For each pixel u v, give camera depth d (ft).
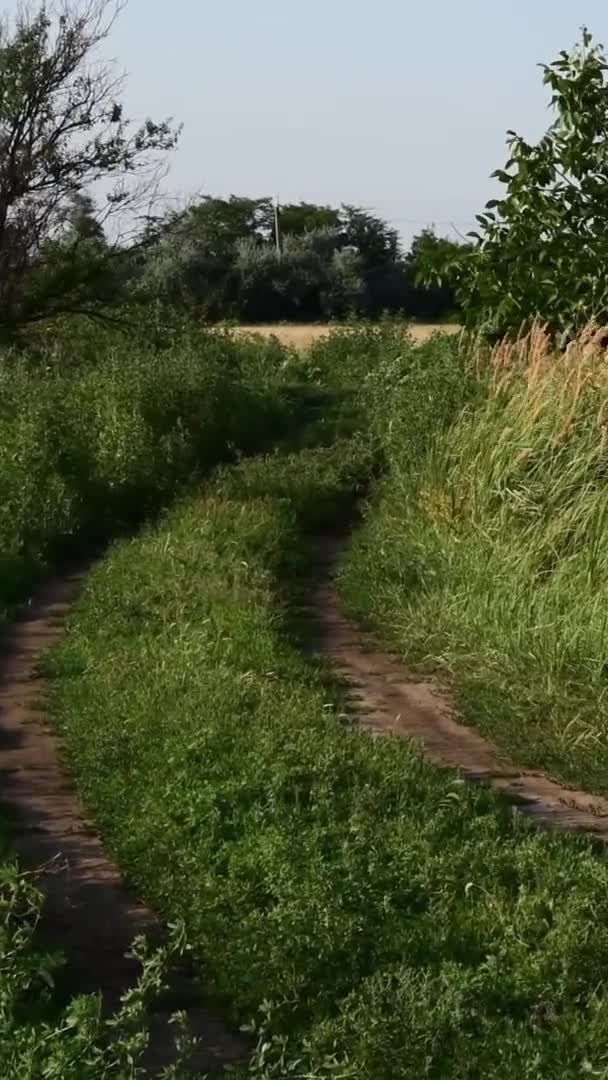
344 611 41.81
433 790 25.39
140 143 92.53
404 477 46.88
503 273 50.19
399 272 191.42
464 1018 17.42
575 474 37.70
